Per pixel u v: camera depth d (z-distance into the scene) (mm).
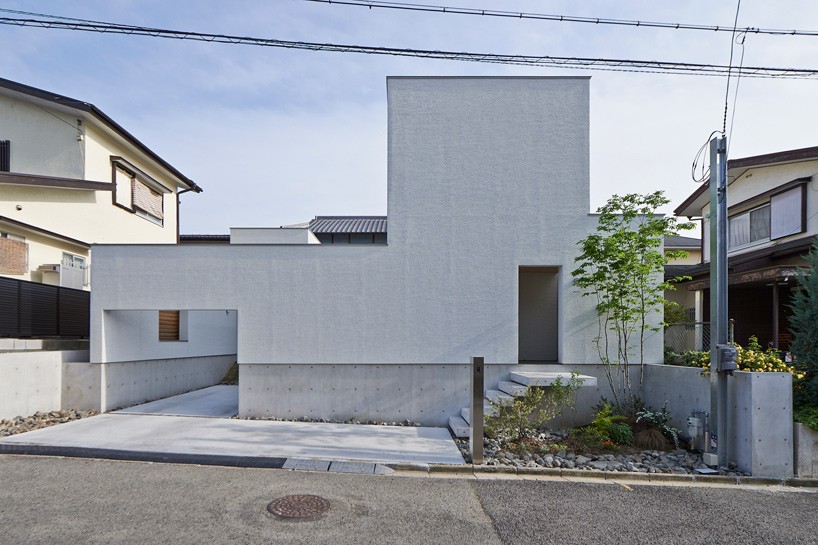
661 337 7770
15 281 7852
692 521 4203
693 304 13281
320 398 7703
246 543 3459
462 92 7996
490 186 7926
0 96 10680
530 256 7871
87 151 10969
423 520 4016
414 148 7945
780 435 5473
